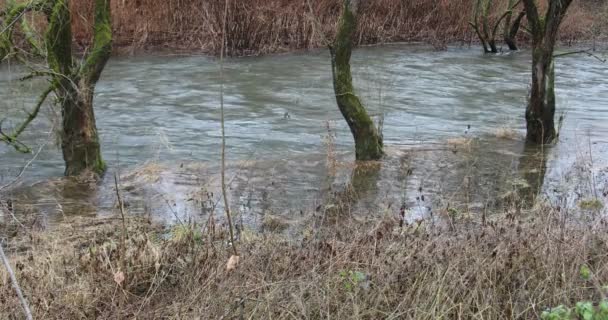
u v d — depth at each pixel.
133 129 11.15
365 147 9.13
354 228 5.93
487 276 4.57
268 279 4.62
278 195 7.65
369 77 16.28
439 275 4.39
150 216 6.79
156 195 7.67
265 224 6.55
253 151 9.86
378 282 4.50
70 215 6.94
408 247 5.07
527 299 4.37
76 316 4.32
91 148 8.38
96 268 4.90
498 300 4.33
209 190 7.80
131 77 15.81
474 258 4.75
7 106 11.21
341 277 4.51
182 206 7.25
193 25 20.25
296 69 17.33
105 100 13.37
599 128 11.45
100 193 7.75
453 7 22.89
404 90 14.84
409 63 18.73
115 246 5.53
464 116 12.44
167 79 15.68
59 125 9.23
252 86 15.11
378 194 7.69
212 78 15.94
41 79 12.78
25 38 7.77
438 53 20.83
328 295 4.29
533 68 10.09
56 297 4.50
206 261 4.91
